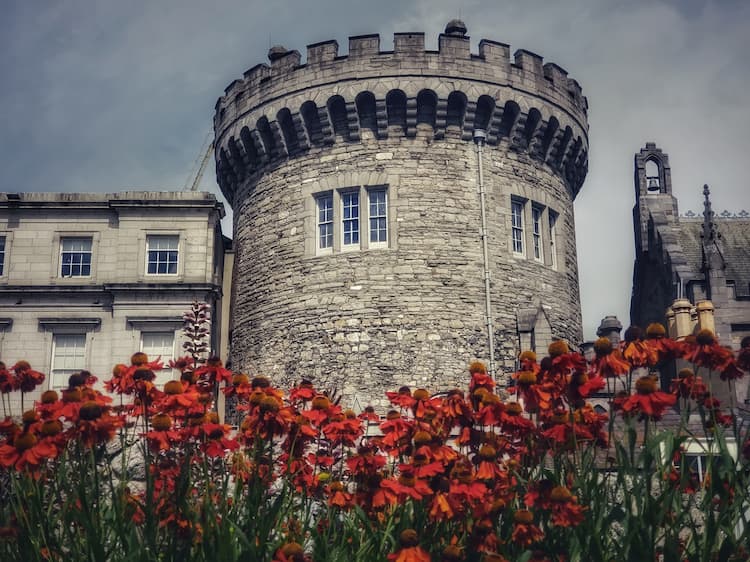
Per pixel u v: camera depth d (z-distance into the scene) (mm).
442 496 5324
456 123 25688
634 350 5477
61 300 25359
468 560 5250
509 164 26172
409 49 25359
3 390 6688
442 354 23734
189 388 6184
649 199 32875
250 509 5531
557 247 27250
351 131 25344
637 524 4906
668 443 5203
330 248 25156
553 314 26078
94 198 26062
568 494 5066
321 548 5590
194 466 6328
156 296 25281
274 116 26172
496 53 26078
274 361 25031
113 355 24766
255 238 26922
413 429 5977
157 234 25984
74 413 5641
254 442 6094
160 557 5355
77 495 5656
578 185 30141
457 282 24406
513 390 6055
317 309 24547
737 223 32469
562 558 5215
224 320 28609
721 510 5125
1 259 25734
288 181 26234
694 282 26422
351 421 6449
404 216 24703
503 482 5539
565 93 27656
